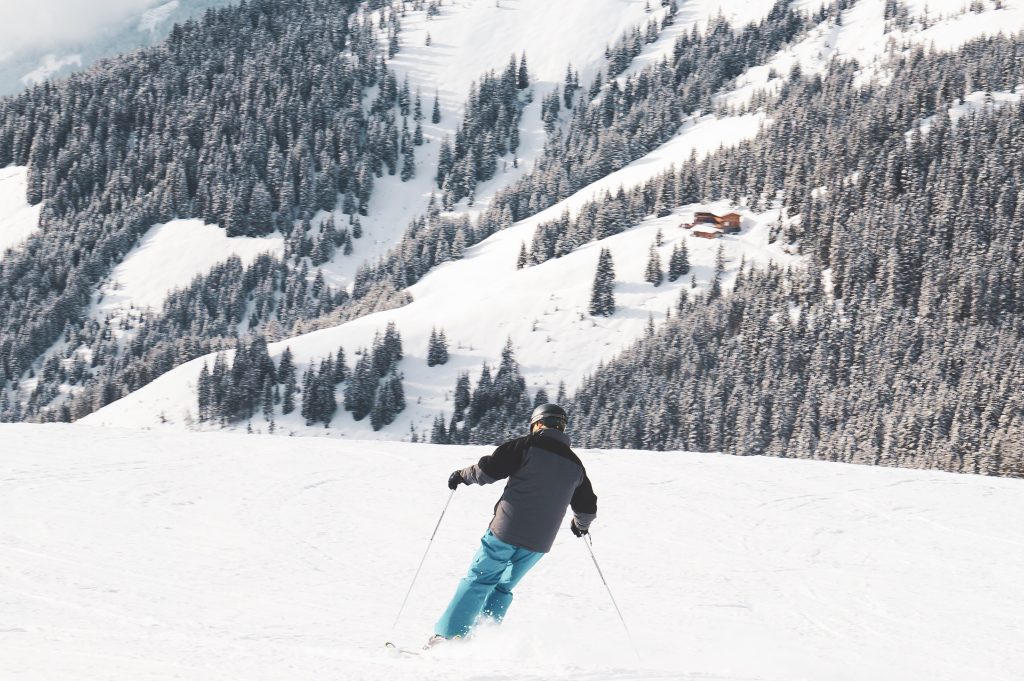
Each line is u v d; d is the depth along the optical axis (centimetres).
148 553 709
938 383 11406
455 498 1023
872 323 12950
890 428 10669
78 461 1138
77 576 606
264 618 520
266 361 14238
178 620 487
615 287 15825
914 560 838
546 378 14000
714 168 19550
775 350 12619
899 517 1033
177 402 14150
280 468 1164
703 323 13688
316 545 784
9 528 768
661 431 11700
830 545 885
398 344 14862
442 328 15638
